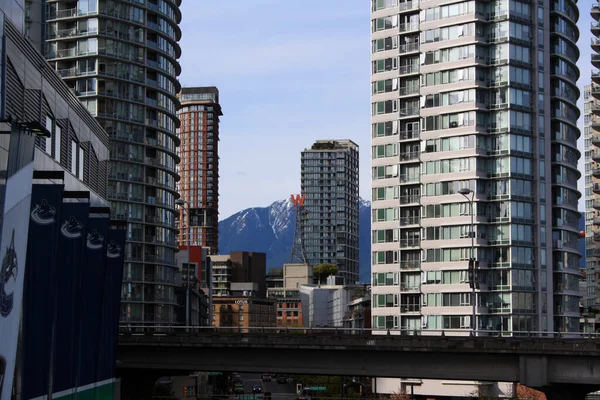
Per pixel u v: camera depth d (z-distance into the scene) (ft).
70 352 197.77
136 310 614.34
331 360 312.29
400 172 563.07
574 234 586.04
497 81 547.08
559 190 564.30
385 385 562.25
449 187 547.08
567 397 298.35
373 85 574.97
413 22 564.71
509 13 547.90
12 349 146.92
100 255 230.89
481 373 299.38
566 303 562.25
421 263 550.36
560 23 572.92
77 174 260.21
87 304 228.02
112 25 606.96
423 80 557.74
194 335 322.55
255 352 319.47
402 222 560.20
